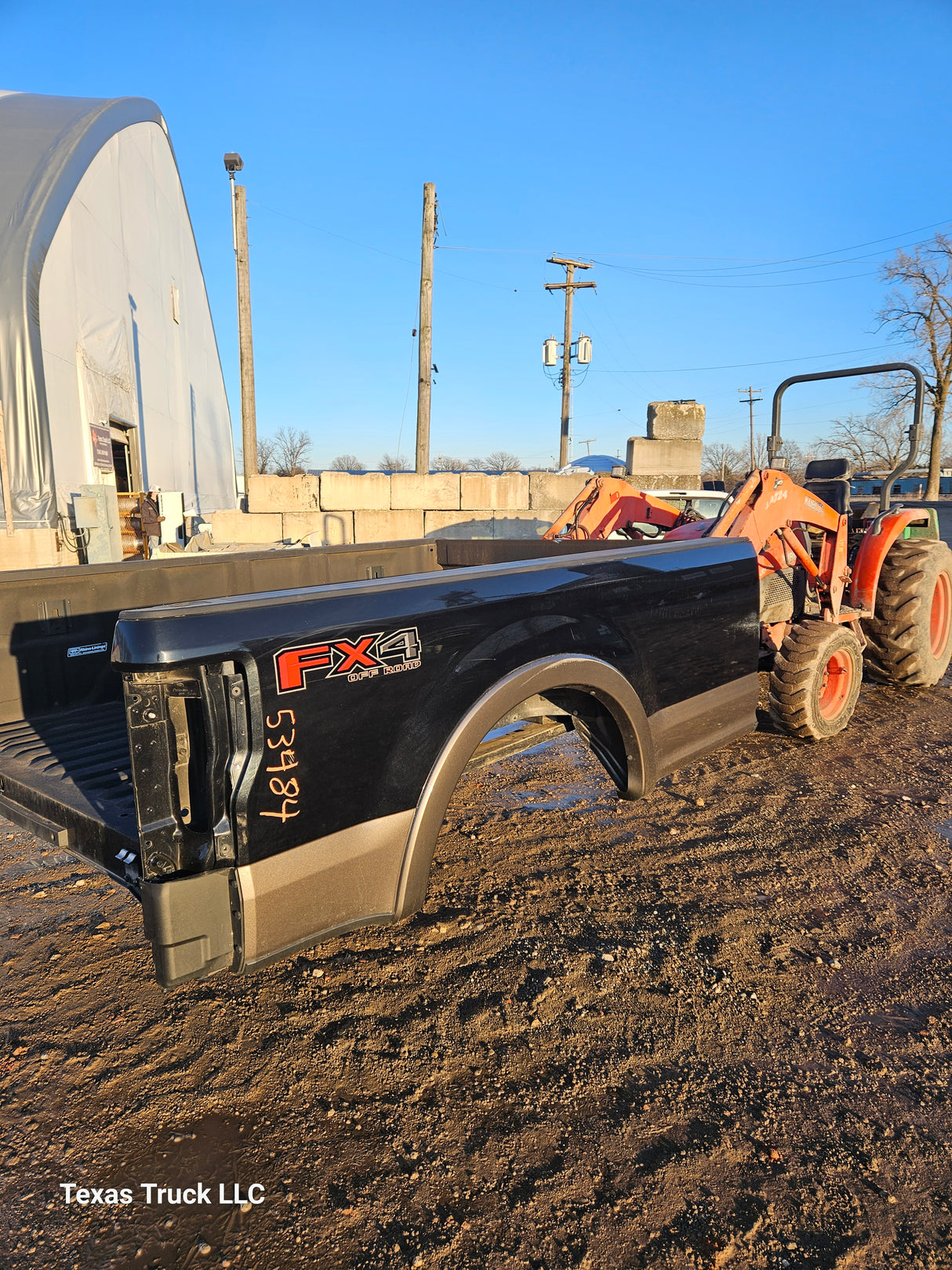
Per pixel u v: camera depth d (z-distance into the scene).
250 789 1.79
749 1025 2.39
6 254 11.23
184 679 1.75
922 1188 1.82
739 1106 2.06
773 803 4.09
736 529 4.52
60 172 12.61
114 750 2.78
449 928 2.93
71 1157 1.93
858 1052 2.28
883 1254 1.65
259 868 1.83
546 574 2.51
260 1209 1.77
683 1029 2.37
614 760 2.96
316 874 1.95
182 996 2.54
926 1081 2.17
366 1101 2.09
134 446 17.00
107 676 3.60
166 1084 2.16
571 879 3.30
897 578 5.97
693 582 3.10
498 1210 1.76
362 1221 1.74
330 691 1.93
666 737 3.00
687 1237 1.69
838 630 4.84
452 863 3.47
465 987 2.57
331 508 11.87
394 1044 2.30
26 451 11.16
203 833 1.82
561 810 4.06
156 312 18.70
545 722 3.03
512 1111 2.05
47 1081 2.18
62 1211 1.78
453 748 2.20
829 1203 1.78
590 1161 1.89
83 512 11.03
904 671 6.07
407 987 2.58
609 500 5.84
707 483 23.22
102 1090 2.14
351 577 4.67
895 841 3.65
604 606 2.68
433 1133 1.98
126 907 3.13
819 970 2.67
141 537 14.84
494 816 3.99
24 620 3.26
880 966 2.70
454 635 2.20
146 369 17.77
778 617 4.99
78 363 13.10
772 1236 1.69
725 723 3.33
